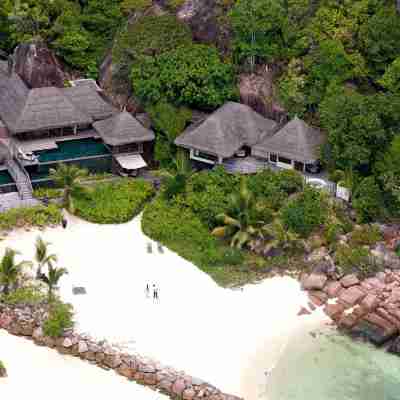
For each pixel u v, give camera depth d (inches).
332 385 2364.7
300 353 2472.9
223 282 2736.2
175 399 2274.9
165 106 3403.1
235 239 2856.8
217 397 2260.1
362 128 2955.2
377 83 3356.3
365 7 3403.1
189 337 2479.1
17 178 3186.5
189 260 2842.0
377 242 2906.0
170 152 3390.7
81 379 2325.3
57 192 3154.5
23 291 2573.8
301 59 3444.9
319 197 2989.7
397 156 2908.5
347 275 2780.5
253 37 3440.0
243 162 3307.1
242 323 2564.0
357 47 3390.7
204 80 3393.2
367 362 2458.2
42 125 3376.0
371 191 2965.1
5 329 2493.8
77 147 3437.5
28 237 2901.1
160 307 2591.0
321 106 3189.0
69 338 2433.6
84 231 2972.4
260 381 2351.1
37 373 2336.4
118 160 3326.8
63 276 2699.3
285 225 2896.2
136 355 2388.0
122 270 2760.8
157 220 2997.0
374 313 2637.8
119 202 3100.4
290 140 3221.0
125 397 2271.2
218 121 3284.9
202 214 2989.7
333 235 2896.2
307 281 2741.1
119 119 3361.2
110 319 2519.7
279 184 3075.8
